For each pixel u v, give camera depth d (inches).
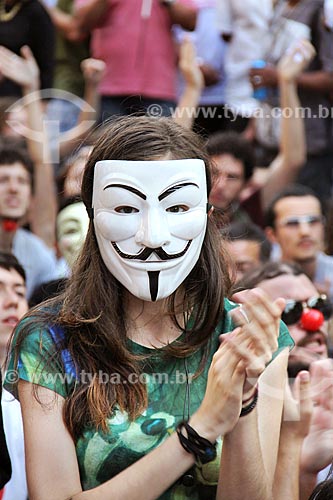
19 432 261.6
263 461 211.2
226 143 426.9
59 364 209.3
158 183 210.5
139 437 205.6
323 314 287.3
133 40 467.8
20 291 300.2
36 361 209.2
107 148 214.5
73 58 495.8
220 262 224.2
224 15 482.6
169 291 213.2
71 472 203.9
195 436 197.5
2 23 470.0
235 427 201.9
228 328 217.9
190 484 208.2
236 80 480.4
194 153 216.5
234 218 416.2
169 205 211.6
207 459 204.4
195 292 217.6
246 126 478.3
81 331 211.6
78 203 361.7
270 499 208.1
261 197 450.6
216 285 217.2
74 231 359.6
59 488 202.7
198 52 485.1
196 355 215.0
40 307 218.7
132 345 214.1
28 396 207.6
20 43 472.1
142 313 217.2
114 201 211.2
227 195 423.8
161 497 208.7
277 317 195.5
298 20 474.0
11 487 262.2
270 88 469.1
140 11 468.4
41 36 475.5
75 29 482.9
